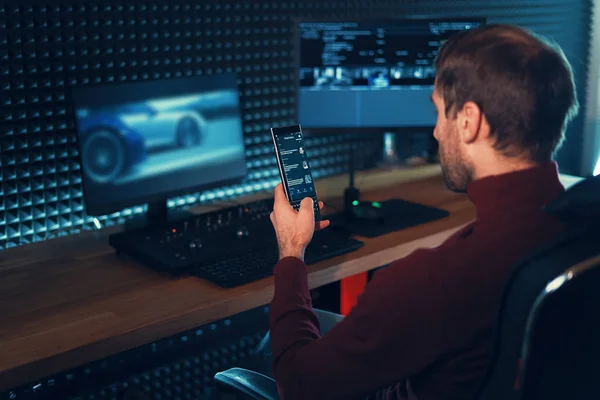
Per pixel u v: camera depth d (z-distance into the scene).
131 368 2.41
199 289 1.73
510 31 1.12
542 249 0.93
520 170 1.08
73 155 2.21
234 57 2.51
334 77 2.41
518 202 1.07
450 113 1.14
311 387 1.16
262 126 2.63
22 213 2.15
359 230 2.13
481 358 1.08
